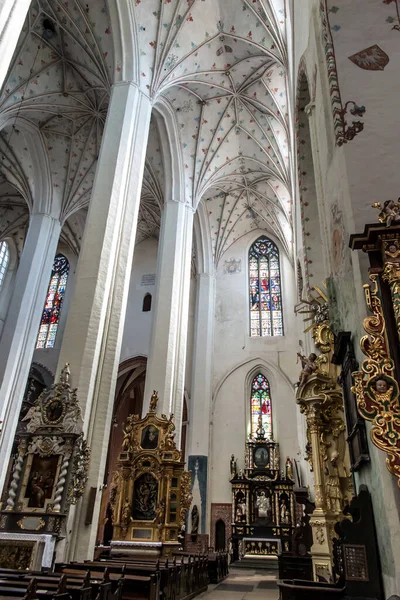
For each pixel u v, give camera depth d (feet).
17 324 60.95
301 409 29.04
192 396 75.36
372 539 14.40
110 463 91.09
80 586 17.40
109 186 42.52
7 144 67.51
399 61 19.86
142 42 51.90
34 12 55.26
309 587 15.26
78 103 65.00
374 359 13.53
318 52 23.24
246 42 58.44
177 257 61.62
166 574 24.71
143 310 87.86
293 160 52.34
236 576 49.39
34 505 30.78
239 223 88.48
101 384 37.40
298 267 57.11
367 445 15.14
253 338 81.61
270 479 68.03
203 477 69.56
